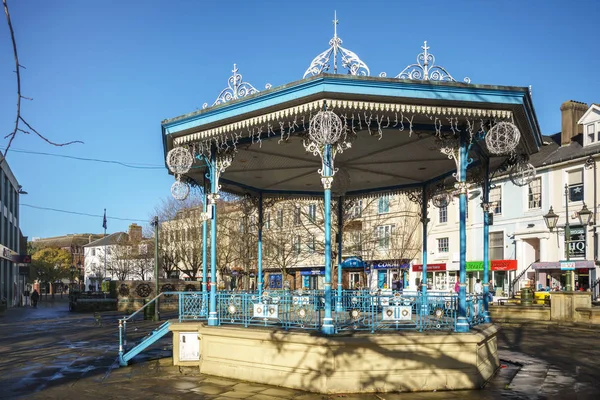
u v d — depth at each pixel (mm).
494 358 10836
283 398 8430
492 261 32688
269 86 9383
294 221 34781
